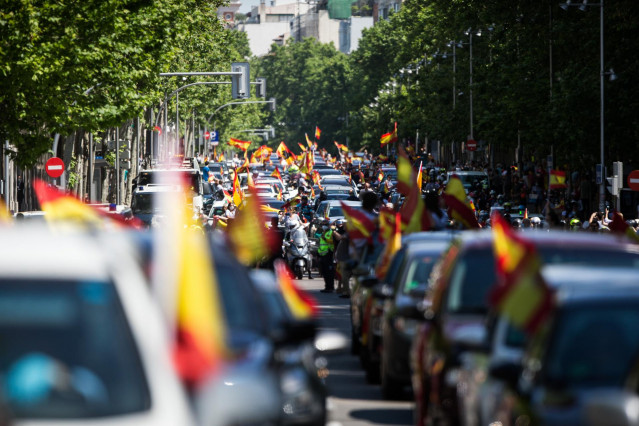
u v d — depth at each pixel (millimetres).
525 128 159875
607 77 129625
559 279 21906
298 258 103250
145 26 108000
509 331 22328
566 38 138875
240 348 21656
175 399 14867
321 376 28719
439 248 38219
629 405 17656
